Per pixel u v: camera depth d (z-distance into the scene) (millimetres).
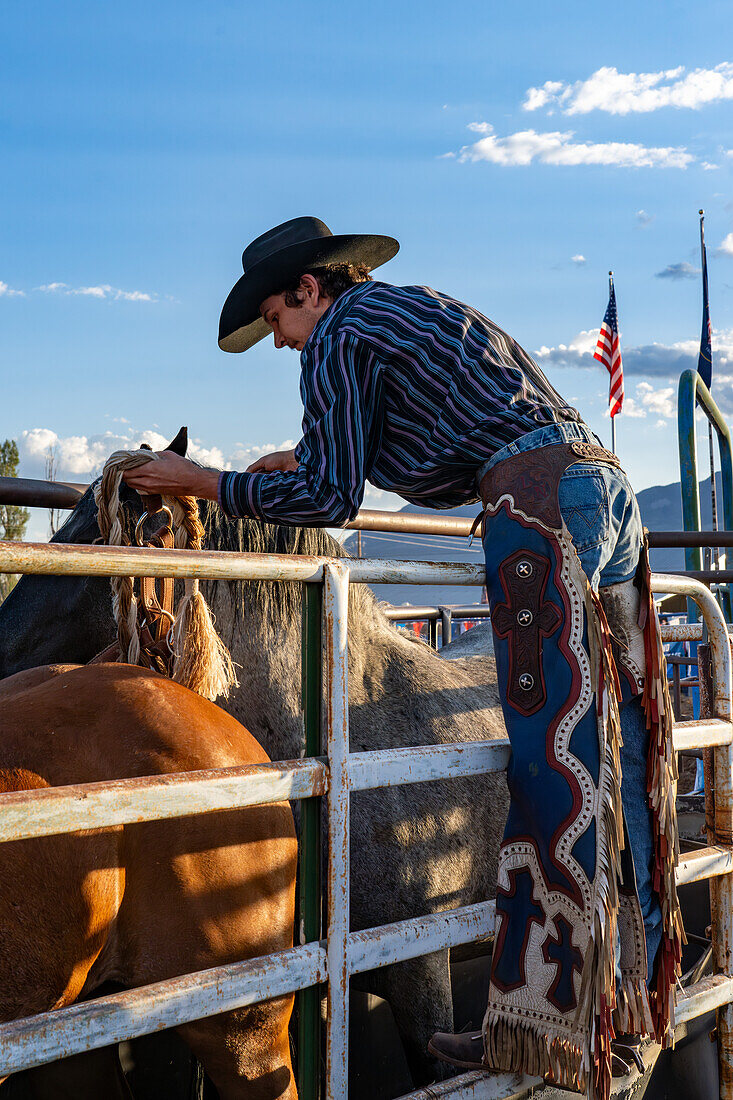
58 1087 1804
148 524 2320
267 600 2365
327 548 2408
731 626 2715
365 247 2102
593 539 1669
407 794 2365
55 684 1599
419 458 1839
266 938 1551
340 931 1492
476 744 1751
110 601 2414
